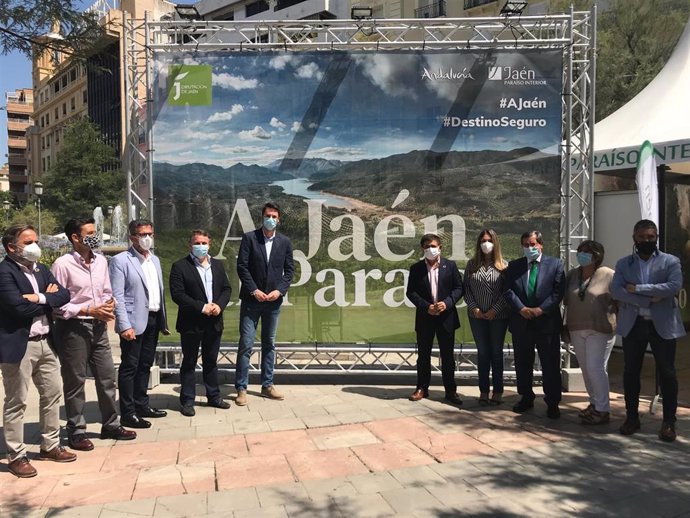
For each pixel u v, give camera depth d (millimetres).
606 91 14875
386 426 5219
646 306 4703
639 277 4750
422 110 6605
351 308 6758
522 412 5633
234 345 6812
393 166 6645
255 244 5914
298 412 5695
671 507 3549
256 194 6691
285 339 6762
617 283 4855
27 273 4180
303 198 6688
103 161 40906
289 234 6715
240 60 6629
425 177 6641
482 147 6598
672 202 9406
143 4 36531
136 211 6859
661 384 4785
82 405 4699
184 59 6613
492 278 5777
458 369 7203
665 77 9352
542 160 6578
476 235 6648
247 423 5352
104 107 59000
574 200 7980
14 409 4105
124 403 5199
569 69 6504
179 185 6691
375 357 7316
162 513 3529
